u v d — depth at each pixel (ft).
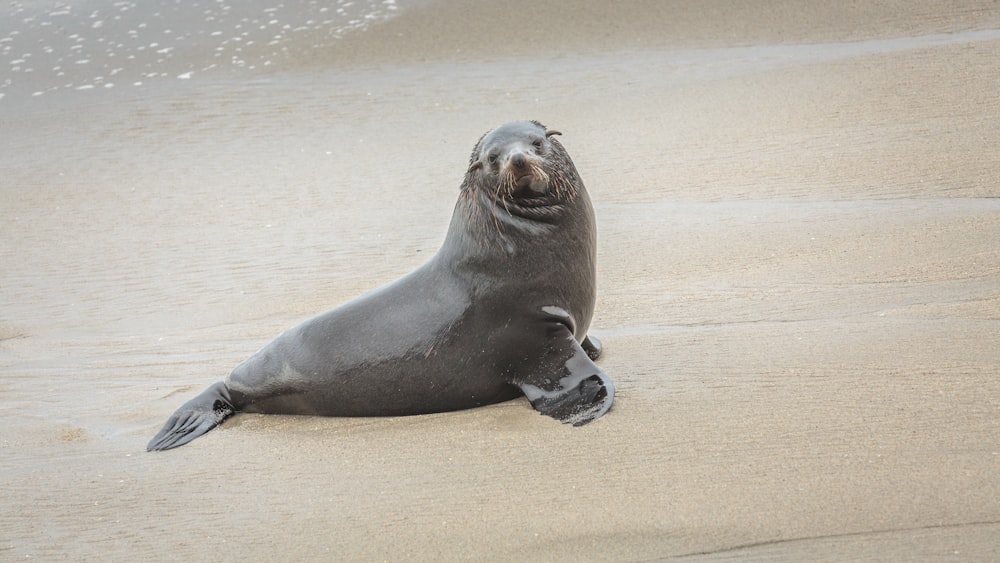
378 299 94.02
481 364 90.22
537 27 222.69
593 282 91.50
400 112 188.96
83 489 86.22
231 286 133.59
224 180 168.86
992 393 80.02
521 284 87.97
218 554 74.69
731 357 93.56
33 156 185.57
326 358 93.76
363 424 92.99
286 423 95.81
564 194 88.33
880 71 172.24
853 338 93.71
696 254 121.39
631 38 211.00
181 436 94.48
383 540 73.61
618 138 163.94
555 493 75.72
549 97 186.39
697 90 178.60
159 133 190.80
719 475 74.43
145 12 248.73
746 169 145.38
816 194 134.00
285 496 81.30
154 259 144.66
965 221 117.70
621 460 78.48
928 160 138.10
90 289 138.10
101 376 112.16
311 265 136.56
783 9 214.48
